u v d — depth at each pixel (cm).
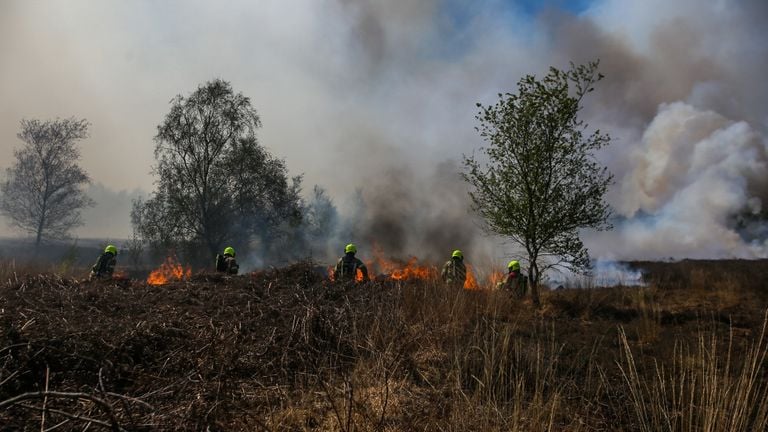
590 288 979
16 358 407
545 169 878
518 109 884
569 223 873
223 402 373
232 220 2558
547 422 401
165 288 738
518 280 926
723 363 538
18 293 643
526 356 536
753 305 873
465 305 708
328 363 495
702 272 1287
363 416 368
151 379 419
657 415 414
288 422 373
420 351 550
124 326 512
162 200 2512
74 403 356
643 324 725
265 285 772
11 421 314
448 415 405
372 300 684
